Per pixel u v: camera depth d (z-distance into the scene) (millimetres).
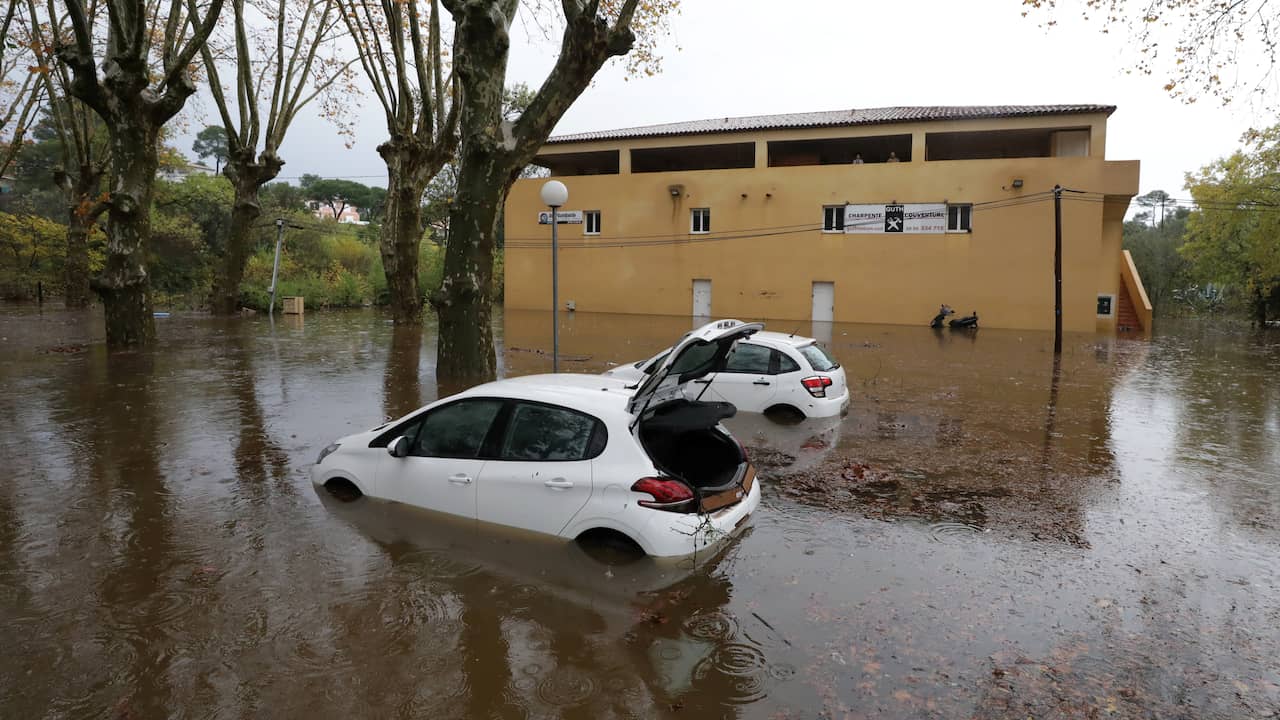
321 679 3416
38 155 45281
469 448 5316
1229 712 3244
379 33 21297
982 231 28141
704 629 3920
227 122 25500
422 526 5281
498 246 45312
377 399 10797
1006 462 7719
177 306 32688
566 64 11422
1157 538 5465
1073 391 12992
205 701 3234
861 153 33906
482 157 11820
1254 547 5289
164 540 5090
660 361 9406
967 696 3328
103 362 14406
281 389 11641
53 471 6844
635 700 3271
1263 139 28016
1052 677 3504
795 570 4723
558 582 4441
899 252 29234
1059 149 29297
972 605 4262
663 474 4691
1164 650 3779
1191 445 8703
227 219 43250
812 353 9906
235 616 4008
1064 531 5594
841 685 3402
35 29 22141
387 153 24125
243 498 5992
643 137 32750
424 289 38406
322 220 53344
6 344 17062
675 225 32531
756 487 5672
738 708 3213
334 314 31859
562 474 4859
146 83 15508
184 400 10617
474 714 3154
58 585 4379
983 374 15188
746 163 36625
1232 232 34906
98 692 3287
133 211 16203
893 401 11492
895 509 6047
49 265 34344
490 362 12773
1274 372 16141
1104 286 28750
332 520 5434
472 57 11422
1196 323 38219
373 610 4086
